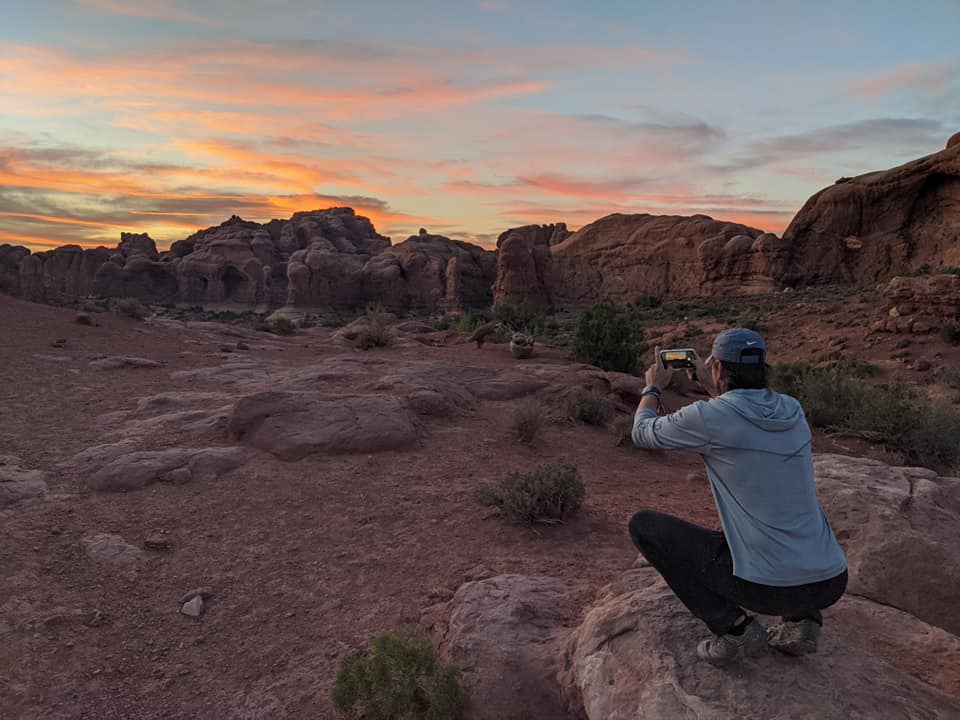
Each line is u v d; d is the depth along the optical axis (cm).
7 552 577
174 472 771
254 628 494
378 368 1419
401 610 511
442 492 777
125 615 507
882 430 1492
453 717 359
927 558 438
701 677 291
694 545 272
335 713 394
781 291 8712
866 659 312
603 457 1000
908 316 3944
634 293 12625
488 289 18875
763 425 246
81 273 19612
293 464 838
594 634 350
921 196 8519
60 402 1121
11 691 406
